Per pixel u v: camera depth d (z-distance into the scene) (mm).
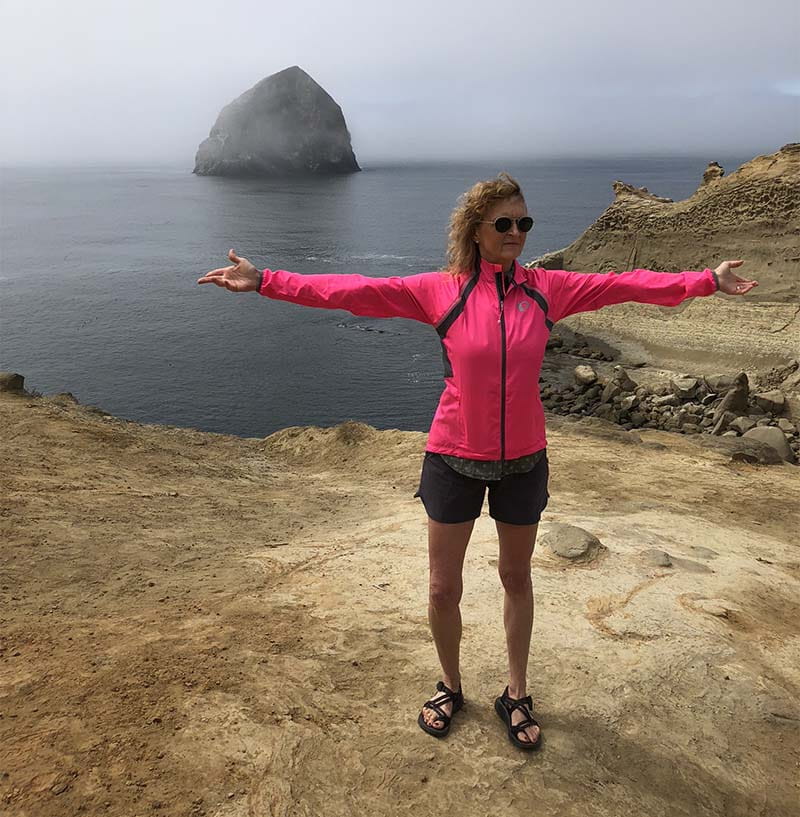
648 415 24953
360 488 9906
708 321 30234
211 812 2695
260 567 5672
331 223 109875
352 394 30734
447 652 3252
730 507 9016
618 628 4348
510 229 2723
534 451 2869
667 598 4875
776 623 4859
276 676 3658
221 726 3189
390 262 68812
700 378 26312
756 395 24578
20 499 7328
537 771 3072
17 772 2855
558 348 33062
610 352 31812
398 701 3488
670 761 3256
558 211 127500
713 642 4277
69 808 2672
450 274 2881
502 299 2791
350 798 2850
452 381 2826
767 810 3080
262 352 37312
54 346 39344
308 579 5309
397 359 35438
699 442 14305
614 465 10953
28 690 3490
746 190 31047
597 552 5598
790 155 30328
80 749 3006
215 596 4938
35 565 5566
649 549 6043
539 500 2971
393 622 4395
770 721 3623
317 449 13008
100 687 3512
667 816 2949
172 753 2998
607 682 3754
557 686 3689
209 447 12742
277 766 2959
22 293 54969
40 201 166000
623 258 35656
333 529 7293
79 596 4980
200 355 37094
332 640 4113
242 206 145750
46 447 10047
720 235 31938
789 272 29328
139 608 4703
